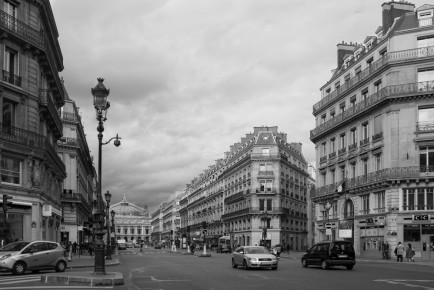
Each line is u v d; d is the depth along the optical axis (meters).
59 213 45.12
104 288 15.42
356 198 48.31
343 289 15.59
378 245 44.06
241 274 22.72
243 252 27.75
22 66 32.75
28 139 32.19
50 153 35.97
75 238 60.34
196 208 138.00
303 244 96.94
